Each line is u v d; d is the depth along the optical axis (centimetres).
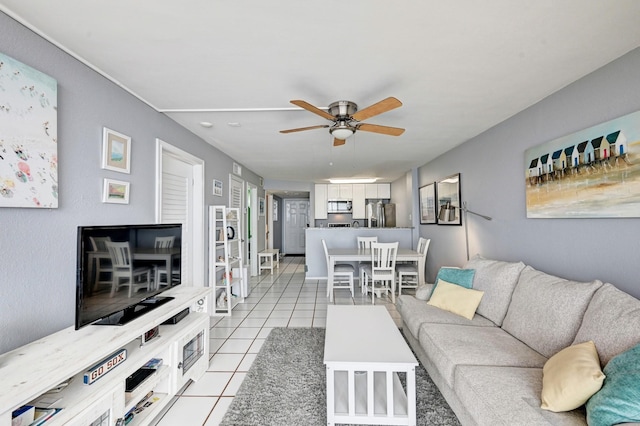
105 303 169
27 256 151
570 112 223
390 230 599
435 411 188
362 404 183
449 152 442
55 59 167
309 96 241
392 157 495
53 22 149
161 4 137
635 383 107
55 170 162
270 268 697
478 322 238
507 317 223
